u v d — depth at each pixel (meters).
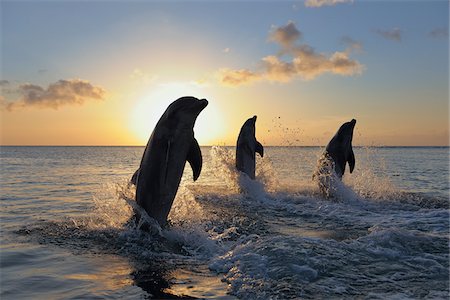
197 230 8.30
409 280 5.39
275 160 39.09
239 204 12.74
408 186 19.52
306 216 10.88
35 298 4.97
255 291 5.00
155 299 4.88
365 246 6.84
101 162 51.91
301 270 5.63
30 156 80.06
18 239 7.89
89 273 5.89
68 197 14.90
